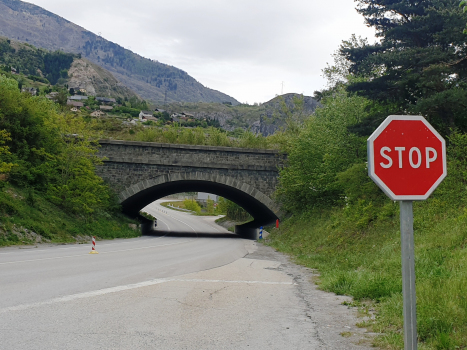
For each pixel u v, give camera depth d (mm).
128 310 6145
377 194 21188
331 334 5387
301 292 8844
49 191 26594
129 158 33719
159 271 10984
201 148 34344
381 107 22859
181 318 5828
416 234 14070
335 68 32750
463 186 15609
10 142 26797
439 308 5426
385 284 8211
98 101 199500
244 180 34750
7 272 9578
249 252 20047
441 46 20234
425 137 2891
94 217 30125
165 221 69125
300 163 28875
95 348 4285
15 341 4387
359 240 17453
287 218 33500
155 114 198250
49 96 151125
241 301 7379
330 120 26172
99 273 10078
